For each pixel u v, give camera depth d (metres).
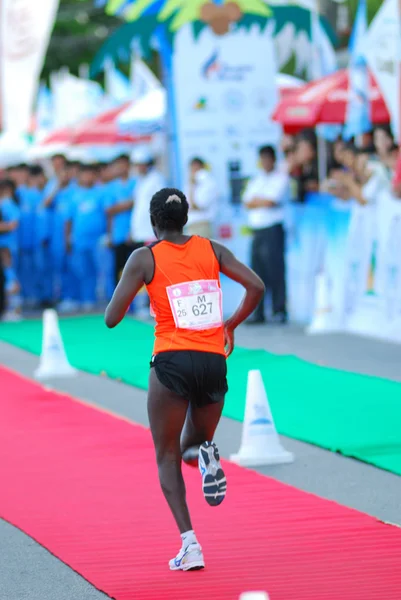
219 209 35.78
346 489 15.30
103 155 46.06
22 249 41.94
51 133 42.53
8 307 40.06
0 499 15.34
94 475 16.52
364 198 30.45
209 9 35.22
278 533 13.03
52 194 41.78
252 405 17.16
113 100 48.03
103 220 40.56
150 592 11.06
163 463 11.84
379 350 28.16
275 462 16.98
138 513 14.30
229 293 36.25
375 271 30.48
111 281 42.03
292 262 34.88
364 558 11.89
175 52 35.38
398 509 14.19
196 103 35.62
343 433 18.80
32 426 20.45
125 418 20.97
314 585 11.03
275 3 35.81
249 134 35.94
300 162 33.12
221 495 11.48
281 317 34.44
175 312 11.59
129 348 30.88
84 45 75.38
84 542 13.09
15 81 41.31
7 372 27.56
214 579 11.40
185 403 11.67
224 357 11.80
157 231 12.10
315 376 24.70
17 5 40.84
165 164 37.47
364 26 30.61
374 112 30.88
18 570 12.18
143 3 35.22
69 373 26.80
